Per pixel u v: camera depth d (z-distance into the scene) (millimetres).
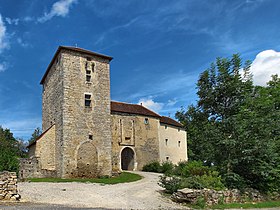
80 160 26609
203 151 23156
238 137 21062
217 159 22219
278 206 18125
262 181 21594
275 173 21078
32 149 29625
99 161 27688
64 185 20234
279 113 22531
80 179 24422
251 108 22500
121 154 35625
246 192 19953
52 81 30719
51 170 26641
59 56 28609
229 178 20266
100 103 29031
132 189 19500
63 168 25594
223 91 22922
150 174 29859
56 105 28656
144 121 37812
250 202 19156
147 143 37281
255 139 20656
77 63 28484
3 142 39812
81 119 27500
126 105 38312
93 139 27797
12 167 24531
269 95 28156
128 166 35938
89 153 27281
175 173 26938
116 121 34969
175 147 42312
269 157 21000
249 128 21172
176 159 41906
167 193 18516
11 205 12602
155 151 37906
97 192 17719
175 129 43406
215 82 23422
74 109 27312
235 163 20938
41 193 16234
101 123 28641
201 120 23938
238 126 21078
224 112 22969
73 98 27484
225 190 18578
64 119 26547
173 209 14367
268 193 21359
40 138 27359
